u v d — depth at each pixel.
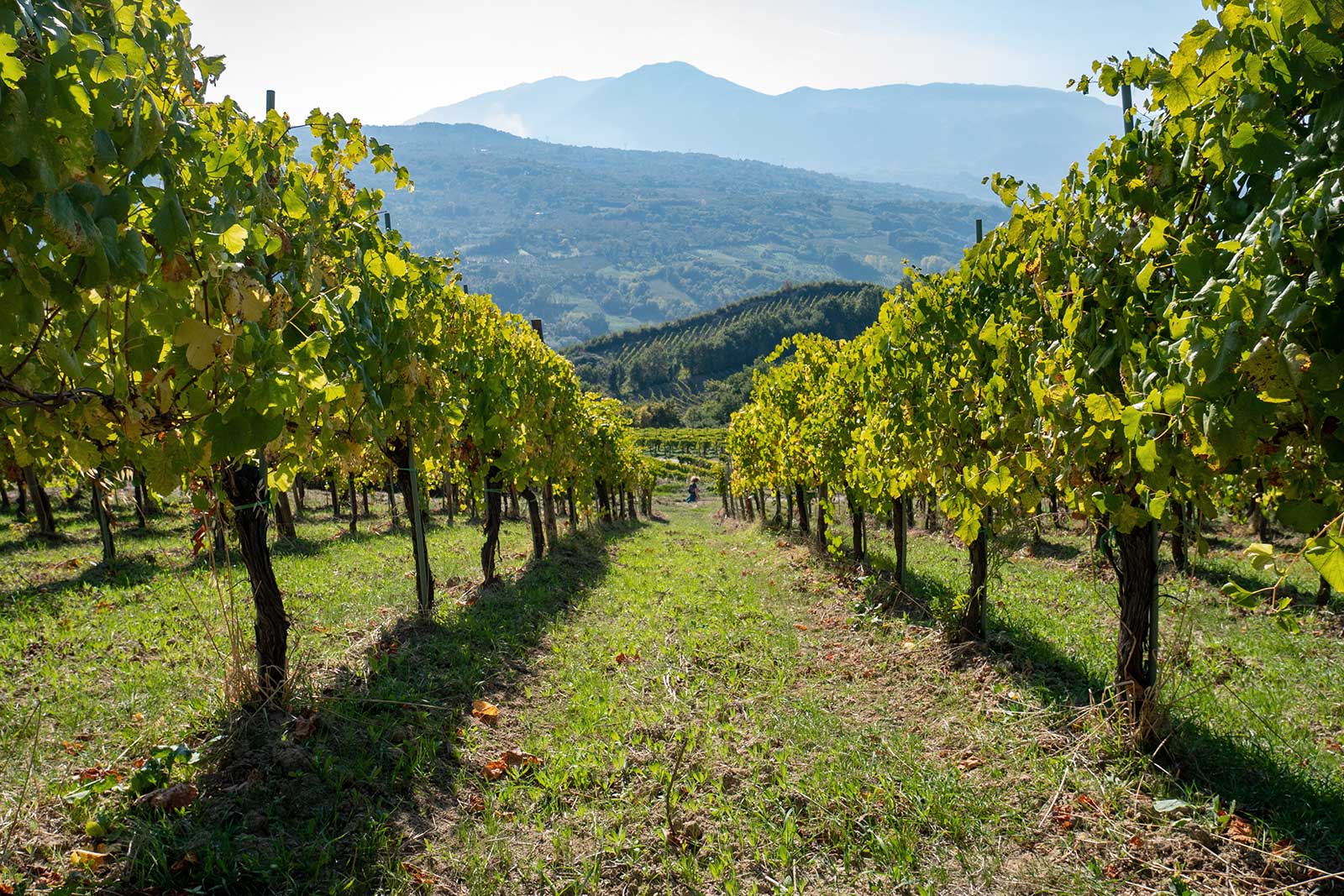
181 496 16.55
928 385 6.51
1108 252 4.00
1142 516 4.09
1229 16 2.96
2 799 3.43
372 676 5.50
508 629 7.26
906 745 4.82
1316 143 2.70
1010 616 7.86
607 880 3.44
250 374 3.09
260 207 3.94
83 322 2.69
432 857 3.50
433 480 18.67
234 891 3.07
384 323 5.36
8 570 9.43
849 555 12.09
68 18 2.24
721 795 4.12
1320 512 2.75
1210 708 5.06
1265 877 3.38
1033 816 3.96
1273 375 2.45
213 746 4.09
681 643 7.09
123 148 2.31
